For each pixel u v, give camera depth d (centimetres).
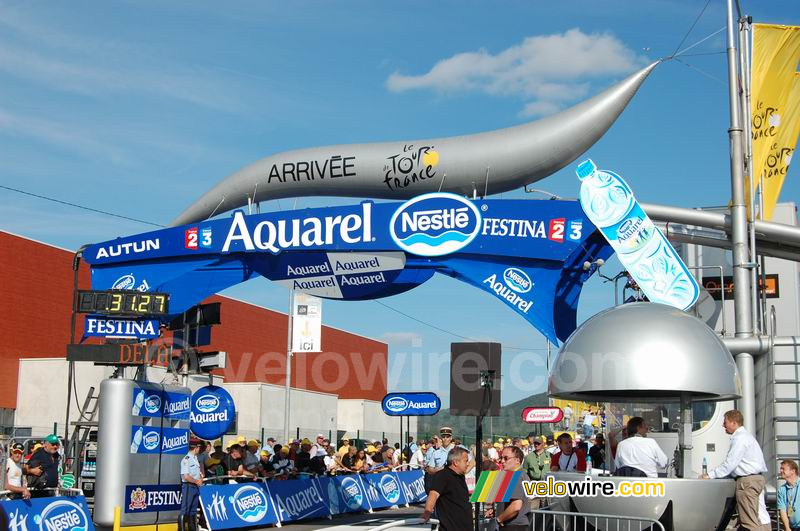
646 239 1452
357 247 1599
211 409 1781
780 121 1625
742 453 975
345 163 1716
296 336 3291
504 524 1039
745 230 1507
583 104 1622
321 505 2031
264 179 1780
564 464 1410
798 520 1161
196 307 1833
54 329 3588
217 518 1702
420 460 2381
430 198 1580
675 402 1051
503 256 1560
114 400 1468
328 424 4341
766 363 1428
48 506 1345
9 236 3394
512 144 1620
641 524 886
